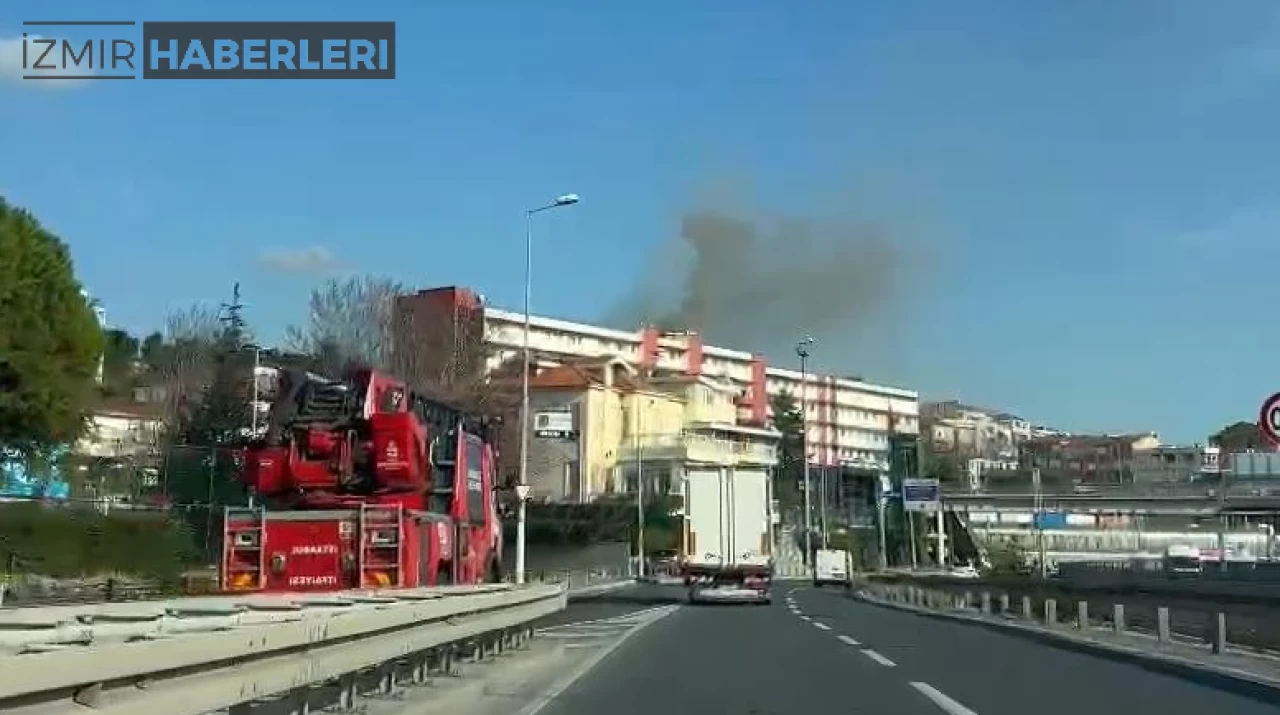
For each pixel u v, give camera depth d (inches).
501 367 3002.0
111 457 1973.4
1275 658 765.9
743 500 1656.0
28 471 1509.6
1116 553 4165.8
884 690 593.3
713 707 530.6
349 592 543.5
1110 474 3983.8
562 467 3794.3
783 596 2180.1
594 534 3294.8
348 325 2386.8
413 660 533.0
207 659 263.3
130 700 228.2
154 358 2652.6
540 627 1091.9
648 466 3863.2
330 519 730.8
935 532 4116.6
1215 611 818.2
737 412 5044.3
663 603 1737.2
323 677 360.8
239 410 2197.3
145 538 1362.0
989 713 506.6
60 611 293.4
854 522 4798.2
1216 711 512.1
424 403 871.7
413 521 741.9
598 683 628.7
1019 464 5497.1
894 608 1596.9
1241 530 4180.6
